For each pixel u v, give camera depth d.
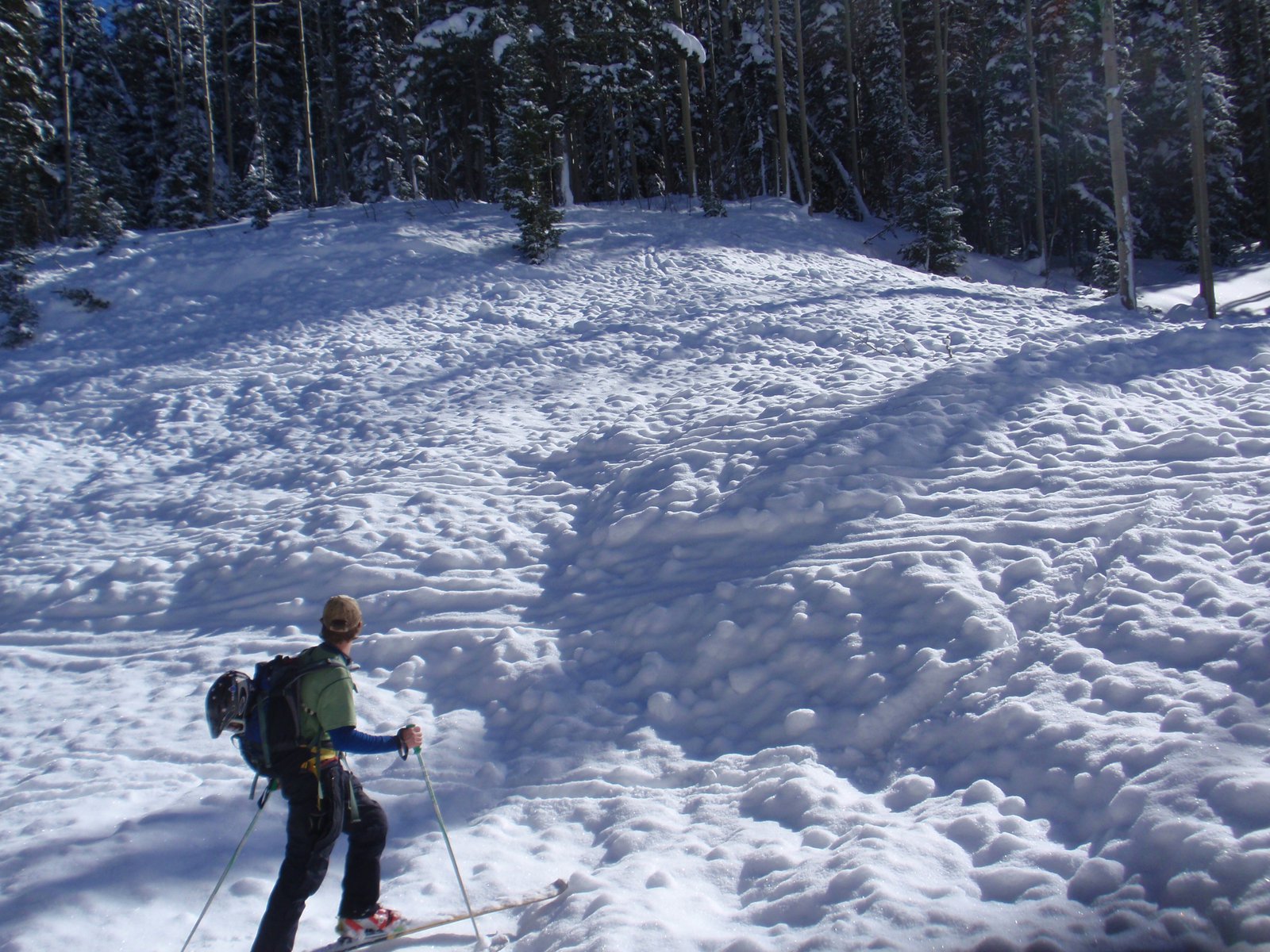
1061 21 37.75
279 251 24.25
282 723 3.56
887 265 26.31
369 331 18.98
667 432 10.39
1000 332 14.30
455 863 3.81
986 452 7.83
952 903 3.29
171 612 8.55
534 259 24.23
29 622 8.63
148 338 19.47
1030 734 4.32
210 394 15.74
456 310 20.42
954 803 4.09
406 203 31.41
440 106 38.53
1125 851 3.31
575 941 3.51
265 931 3.46
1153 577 5.29
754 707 5.57
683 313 18.67
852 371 11.41
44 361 18.36
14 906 4.15
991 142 38.25
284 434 13.52
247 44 42.31
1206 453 6.99
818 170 41.84
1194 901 2.96
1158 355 10.02
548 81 31.22
